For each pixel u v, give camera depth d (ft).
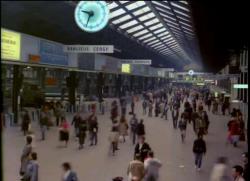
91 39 62.08
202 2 24.84
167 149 53.83
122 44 73.05
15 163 37.42
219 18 28.89
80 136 51.83
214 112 107.55
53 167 38.40
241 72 79.41
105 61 92.12
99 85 105.81
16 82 66.28
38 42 57.21
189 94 120.67
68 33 57.11
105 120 81.00
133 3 51.08
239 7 25.04
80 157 44.32
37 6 36.58
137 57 99.55
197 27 35.29
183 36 72.02
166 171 39.58
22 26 45.06
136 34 72.84
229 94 111.75
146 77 148.87
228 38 40.78
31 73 72.59
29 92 69.15
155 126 80.23
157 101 96.37
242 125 54.54
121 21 58.39
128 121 55.62
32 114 62.03
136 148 31.32
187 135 69.05
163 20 63.77
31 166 29.81
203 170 39.78
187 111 75.72
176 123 78.02
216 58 85.97
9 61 50.19
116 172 38.29
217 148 51.80
